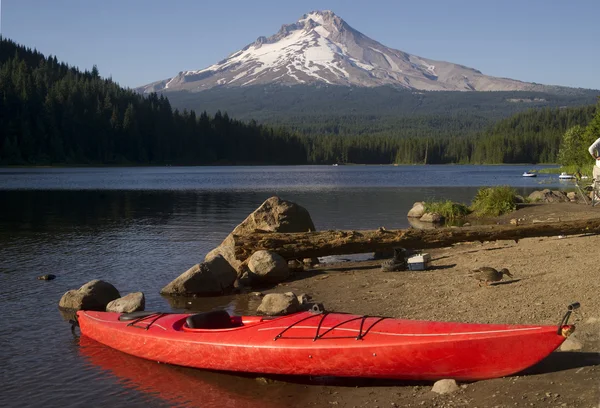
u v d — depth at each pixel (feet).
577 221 54.80
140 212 115.03
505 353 22.24
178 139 565.53
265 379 26.40
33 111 461.37
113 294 41.75
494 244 57.98
